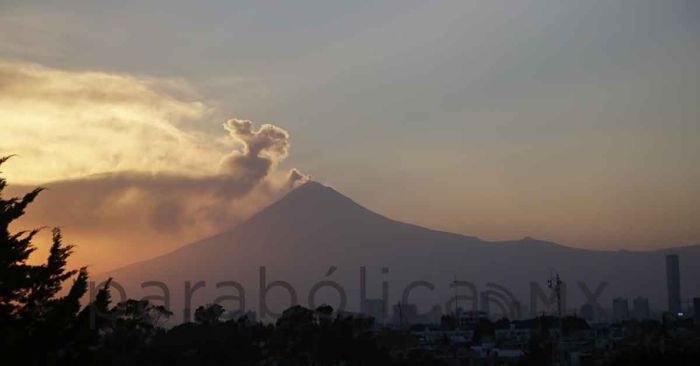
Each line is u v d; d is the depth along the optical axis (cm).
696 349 5034
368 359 6431
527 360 6391
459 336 8481
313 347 6344
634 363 4919
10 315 2445
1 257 2427
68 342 2506
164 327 6359
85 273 2566
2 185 2530
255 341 6388
